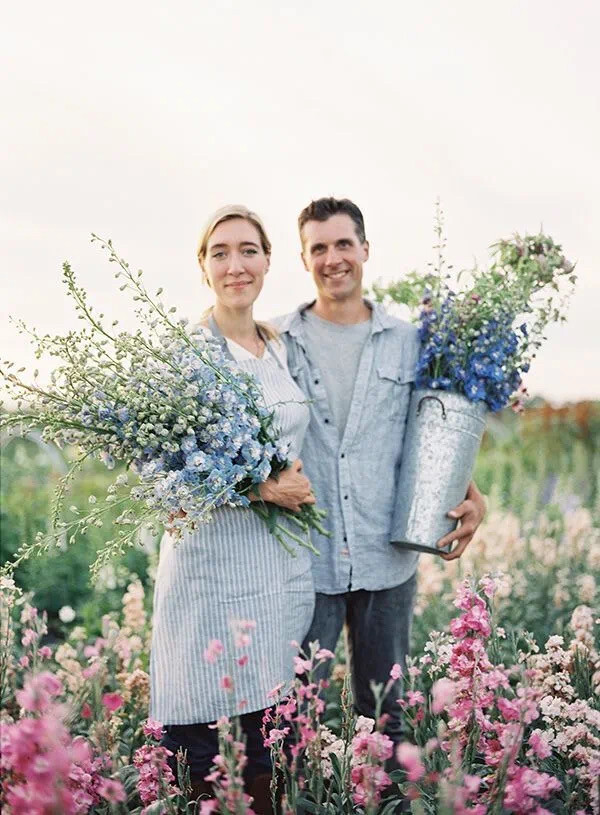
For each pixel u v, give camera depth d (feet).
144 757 8.27
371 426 11.90
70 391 9.75
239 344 11.09
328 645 11.86
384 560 11.92
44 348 9.50
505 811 7.38
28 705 6.27
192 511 9.35
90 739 8.87
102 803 8.13
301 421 11.14
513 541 18.34
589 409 33.55
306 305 12.51
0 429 9.72
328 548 11.78
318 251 11.94
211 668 10.12
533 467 30.63
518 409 12.53
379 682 11.98
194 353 9.95
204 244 11.06
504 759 7.10
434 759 8.21
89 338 9.59
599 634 12.02
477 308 11.68
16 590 9.57
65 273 9.45
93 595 18.69
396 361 12.05
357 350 12.09
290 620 10.80
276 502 10.30
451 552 11.92
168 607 10.36
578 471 27.09
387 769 11.39
